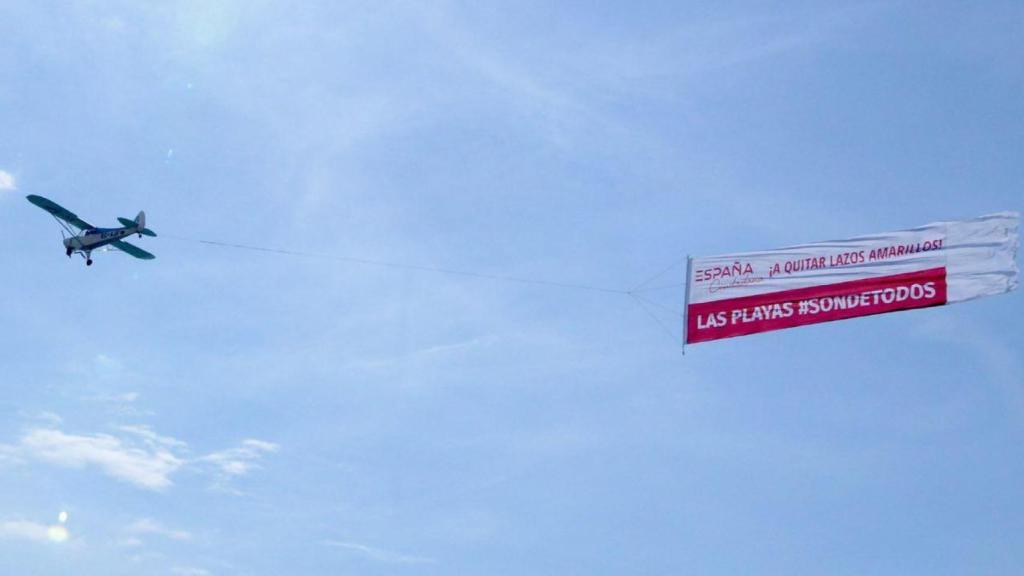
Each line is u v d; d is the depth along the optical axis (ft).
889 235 137.18
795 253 139.85
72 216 240.12
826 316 135.95
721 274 142.00
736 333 138.82
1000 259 132.87
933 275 133.59
